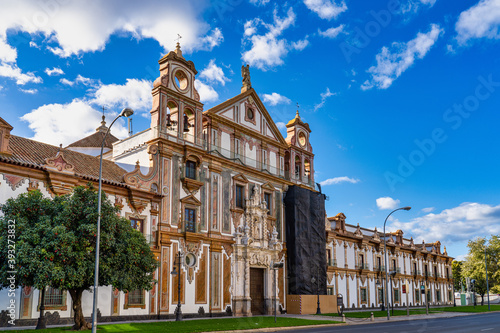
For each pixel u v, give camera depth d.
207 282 40.56
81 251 24.08
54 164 30.55
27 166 29.19
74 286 24.50
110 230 25.52
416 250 86.75
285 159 55.44
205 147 43.09
